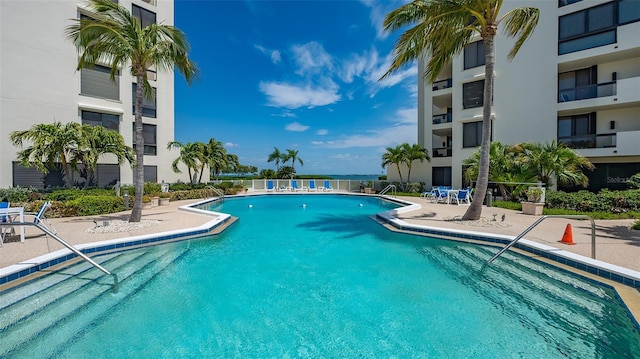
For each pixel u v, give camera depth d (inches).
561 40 558.6
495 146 528.4
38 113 532.7
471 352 111.2
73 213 379.2
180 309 146.4
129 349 114.3
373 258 225.9
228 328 129.2
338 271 198.7
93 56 319.9
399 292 165.3
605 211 384.2
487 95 316.2
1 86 495.2
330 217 431.2
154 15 738.8
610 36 509.4
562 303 150.2
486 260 218.2
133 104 729.6
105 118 628.1
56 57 553.3
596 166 549.6
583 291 163.2
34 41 529.0
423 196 684.7
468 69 660.1
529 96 586.9
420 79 876.6
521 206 420.2
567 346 114.3
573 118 578.9
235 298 158.4
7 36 501.4
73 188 517.7
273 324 132.6
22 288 164.6
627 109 531.5
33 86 527.8
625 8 494.3
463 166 667.4
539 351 111.3
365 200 709.3
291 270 201.2
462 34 335.9
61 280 179.6
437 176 764.6
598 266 168.4
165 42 317.4
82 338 121.7
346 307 148.0
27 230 281.3
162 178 785.6
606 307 144.4
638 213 357.7
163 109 789.9
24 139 492.7
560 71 591.2
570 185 550.3
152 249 247.6
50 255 194.5
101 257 221.3
